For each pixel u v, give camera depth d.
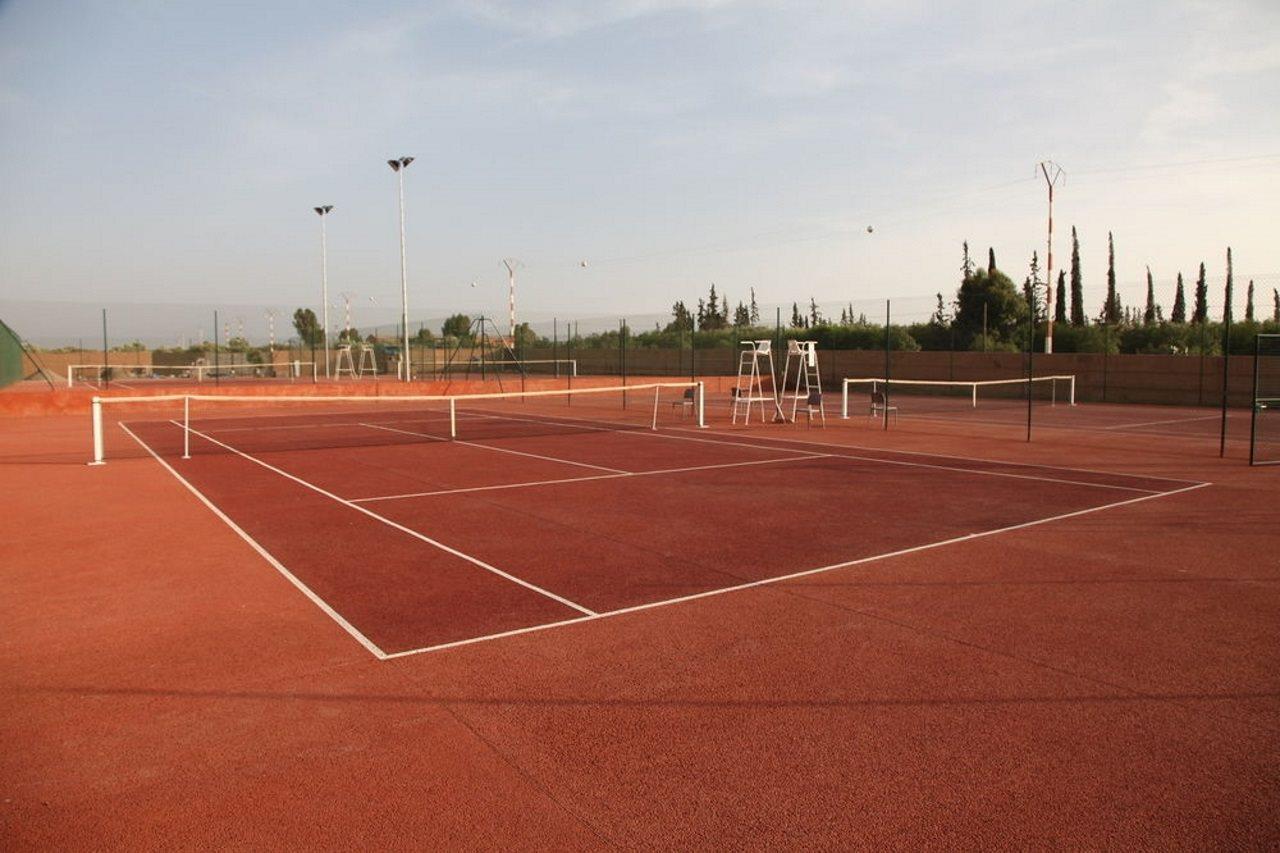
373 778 4.12
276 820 3.75
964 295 45.72
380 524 10.15
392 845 3.56
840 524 10.00
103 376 43.84
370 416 27.38
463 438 20.36
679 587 7.38
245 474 14.38
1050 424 23.47
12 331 37.47
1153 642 5.95
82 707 4.98
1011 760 4.27
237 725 4.72
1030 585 7.39
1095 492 12.16
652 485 12.98
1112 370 32.50
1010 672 5.41
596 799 3.91
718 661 5.62
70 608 6.91
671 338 47.91
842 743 4.46
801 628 6.28
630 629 6.29
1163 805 3.85
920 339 43.62
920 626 6.31
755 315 39.44
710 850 3.50
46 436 21.27
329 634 6.23
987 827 3.67
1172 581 7.50
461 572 7.93
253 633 6.26
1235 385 29.16
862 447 18.02
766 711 4.86
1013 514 10.55
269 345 59.09
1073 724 4.67
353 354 59.78
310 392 33.28
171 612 6.79
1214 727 4.63
